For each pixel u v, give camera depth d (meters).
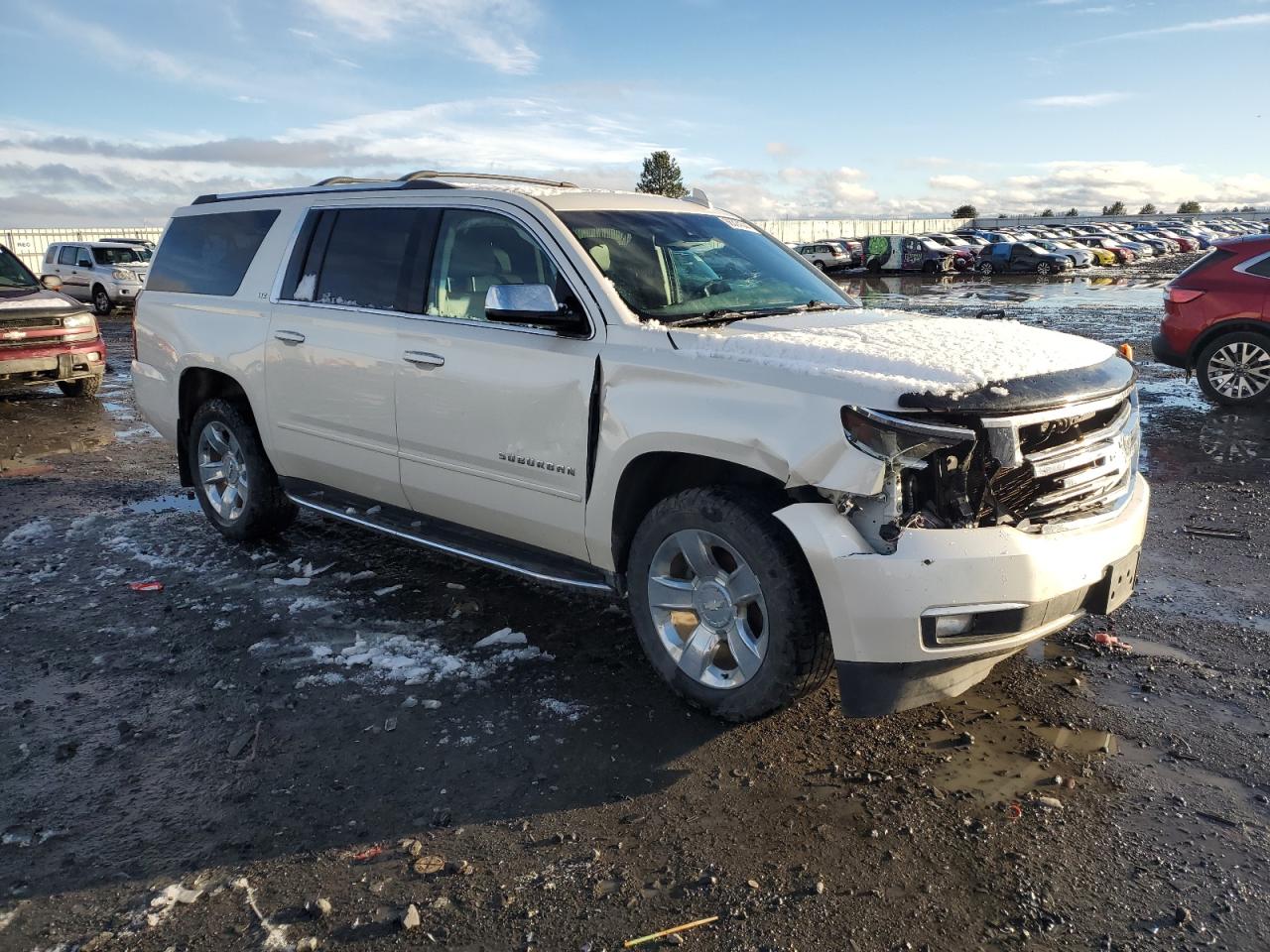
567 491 3.90
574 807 3.08
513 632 4.38
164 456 8.38
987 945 2.47
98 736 3.52
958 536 3.04
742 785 3.19
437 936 2.52
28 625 4.53
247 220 5.56
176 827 2.98
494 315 3.79
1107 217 106.31
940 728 3.56
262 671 4.02
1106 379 3.44
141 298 6.14
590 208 4.32
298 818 3.03
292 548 5.64
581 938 2.51
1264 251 9.75
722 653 3.70
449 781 3.22
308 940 2.50
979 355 3.34
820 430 3.10
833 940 2.49
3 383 10.72
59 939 2.51
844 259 42.66
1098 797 3.11
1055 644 4.26
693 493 3.49
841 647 3.12
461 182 4.68
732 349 3.43
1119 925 2.54
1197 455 7.87
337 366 4.79
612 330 3.75
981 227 99.00
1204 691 3.82
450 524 4.60
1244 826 2.95
